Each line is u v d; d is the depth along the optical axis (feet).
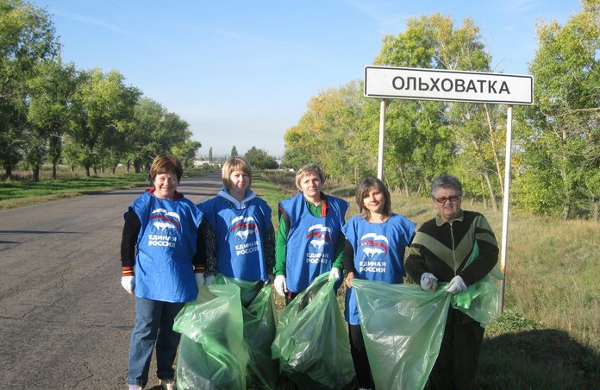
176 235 12.37
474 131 90.27
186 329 11.74
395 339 11.69
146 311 12.27
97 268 28.63
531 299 23.93
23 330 17.74
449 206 11.85
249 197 13.47
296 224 13.47
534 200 70.69
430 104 104.01
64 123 149.07
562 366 15.90
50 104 141.90
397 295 11.90
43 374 13.99
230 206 13.25
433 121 106.73
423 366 11.46
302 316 12.86
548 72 65.41
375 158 120.26
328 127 193.06
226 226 13.12
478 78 18.37
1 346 16.11
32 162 142.72
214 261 12.97
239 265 13.07
